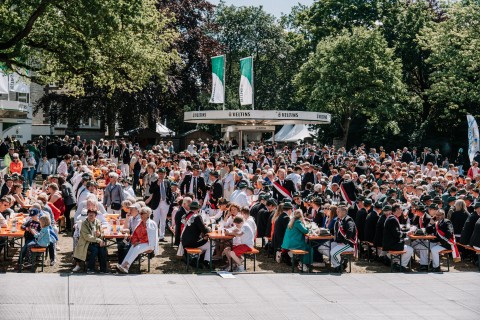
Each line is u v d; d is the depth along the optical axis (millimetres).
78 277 13438
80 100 43906
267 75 72000
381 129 51625
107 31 25938
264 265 15734
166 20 33344
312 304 12016
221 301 12016
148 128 49688
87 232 13867
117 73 30484
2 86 36406
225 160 20312
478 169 27156
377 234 16000
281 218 15789
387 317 11242
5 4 25953
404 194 19969
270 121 36062
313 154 29406
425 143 50781
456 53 43500
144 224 14273
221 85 33844
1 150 30641
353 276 14672
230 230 14633
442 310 11797
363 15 55656
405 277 14727
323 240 15125
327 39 51906
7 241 15062
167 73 45875
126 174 29438
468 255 17297
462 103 46875
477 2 45188
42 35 27375
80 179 19547
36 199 16547
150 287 12875
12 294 11805
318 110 51406
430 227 16016
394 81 48875
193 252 14461
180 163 24172
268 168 22562
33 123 57812
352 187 19766
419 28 52781
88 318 10547
